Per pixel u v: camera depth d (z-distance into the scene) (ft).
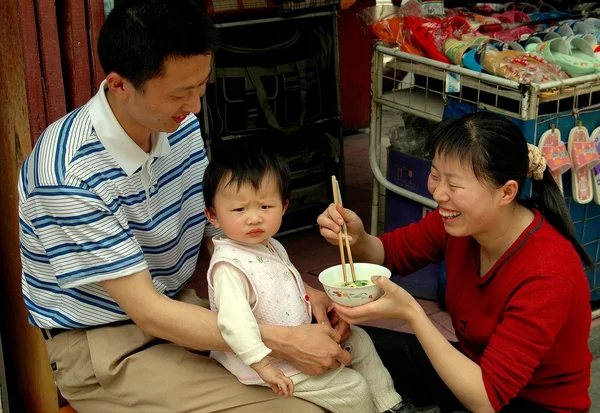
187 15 5.18
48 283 6.13
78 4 6.74
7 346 8.23
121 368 6.09
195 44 5.17
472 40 9.79
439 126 5.84
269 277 6.10
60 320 6.15
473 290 6.22
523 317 5.53
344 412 6.10
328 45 13.02
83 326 6.21
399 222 11.25
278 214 6.05
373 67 10.80
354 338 6.49
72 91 6.96
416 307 5.75
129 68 5.23
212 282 6.03
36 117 6.79
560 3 13.15
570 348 5.89
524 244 5.78
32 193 5.68
